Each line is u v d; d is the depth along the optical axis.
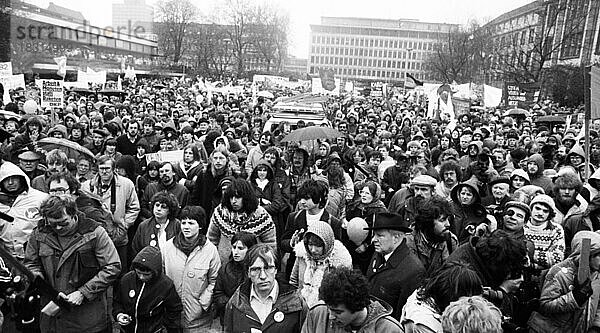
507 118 20.81
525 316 4.17
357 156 10.07
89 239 4.53
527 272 4.34
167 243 5.07
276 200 7.09
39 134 9.18
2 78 15.70
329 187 7.29
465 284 3.20
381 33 119.56
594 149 11.64
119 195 6.45
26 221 5.36
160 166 7.29
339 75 121.69
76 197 5.89
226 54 79.12
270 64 90.00
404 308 3.52
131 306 4.47
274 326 3.86
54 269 4.49
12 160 8.13
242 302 4.12
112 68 49.47
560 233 5.26
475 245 3.91
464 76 66.25
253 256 4.00
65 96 21.44
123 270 6.47
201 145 9.75
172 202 5.61
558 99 46.78
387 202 8.55
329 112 25.44
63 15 38.12
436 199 4.82
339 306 3.11
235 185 5.34
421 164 8.96
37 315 4.39
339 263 4.55
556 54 59.31
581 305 3.92
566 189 6.39
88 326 4.62
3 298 4.30
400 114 24.05
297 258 4.77
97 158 6.70
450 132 15.09
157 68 68.44
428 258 4.75
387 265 4.31
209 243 5.09
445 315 2.85
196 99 28.48
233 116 17.62
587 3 54.00
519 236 4.88
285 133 12.44
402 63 119.69
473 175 7.40
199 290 4.94
